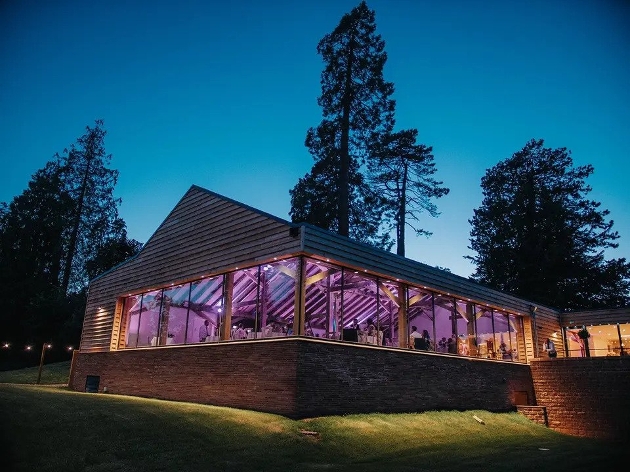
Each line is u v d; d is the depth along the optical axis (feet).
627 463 37.40
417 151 138.72
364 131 117.80
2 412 30.45
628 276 129.90
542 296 129.59
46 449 25.95
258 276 47.21
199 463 27.20
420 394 51.11
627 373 61.16
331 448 33.30
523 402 67.92
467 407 57.52
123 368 60.44
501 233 144.56
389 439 37.81
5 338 128.67
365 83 116.06
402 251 137.08
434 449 37.29
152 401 43.45
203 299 57.00
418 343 54.39
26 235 142.10
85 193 159.43
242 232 49.80
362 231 135.33
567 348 84.17
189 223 58.65
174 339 58.13
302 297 41.98
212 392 46.52
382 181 139.85
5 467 23.34
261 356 42.83
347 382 43.19
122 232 161.48
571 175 144.97
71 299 133.28
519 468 31.48
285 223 44.80
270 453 30.35
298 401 38.58
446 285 59.26
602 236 136.56
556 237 137.08
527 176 149.38
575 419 63.87
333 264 46.03
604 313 81.00
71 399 38.37
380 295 58.70
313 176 129.29
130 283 65.26
